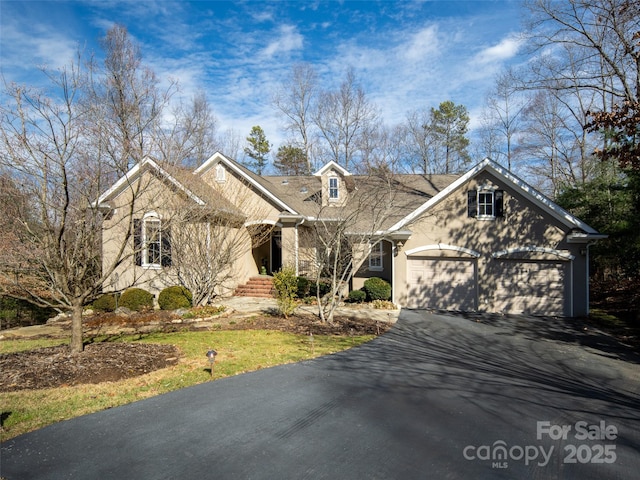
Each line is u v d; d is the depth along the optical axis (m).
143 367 8.80
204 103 25.38
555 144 34.56
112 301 16.09
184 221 14.42
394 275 18.02
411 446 5.62
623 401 7.80
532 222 17.11
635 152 13.01
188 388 7.68
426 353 10.93
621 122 13.14
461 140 40.75
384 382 8.37
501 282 17.33
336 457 5.25
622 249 18.42
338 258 15.97
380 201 16.39
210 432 5.88
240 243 18.05
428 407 7.09
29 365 8.50
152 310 16.00
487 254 17.42
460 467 5.11
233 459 5.14
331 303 14.57
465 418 6.67
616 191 21.44
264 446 5.50
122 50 16.34
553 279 16.97
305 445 5.55
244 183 20.59
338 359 10.02
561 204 23.47
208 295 16.56
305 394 7.52
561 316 16.73
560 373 9.58
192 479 4.69
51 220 9.16
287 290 15.05
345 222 14.55
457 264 17.72
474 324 14.98
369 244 15.59
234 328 13.27
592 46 20.03
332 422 6.32
